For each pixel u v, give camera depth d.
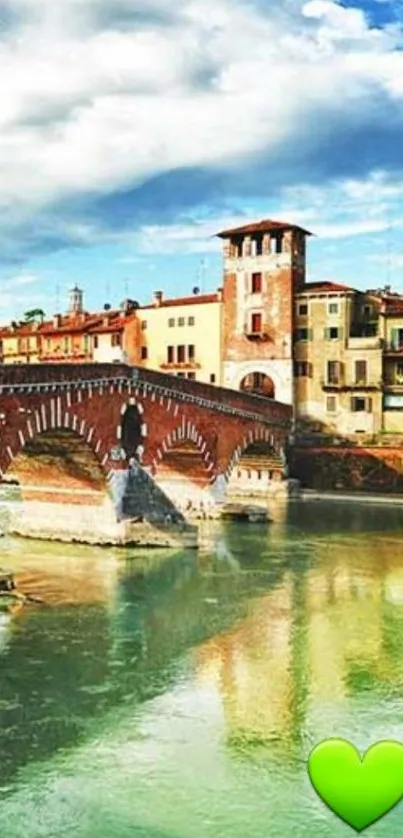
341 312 92.69
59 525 57.56
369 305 94.75
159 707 28.61
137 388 57.84
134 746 25.59
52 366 50.38
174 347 101.44
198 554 54.97
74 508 57.16
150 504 56.62
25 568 49.56
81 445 54.00
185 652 34.50
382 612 41.06
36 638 36.03
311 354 93.75
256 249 96.44
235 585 46.38
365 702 29.39
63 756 24.84
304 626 38.47
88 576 47.97
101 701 29.02
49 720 27.30
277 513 74.38
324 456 86.88
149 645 35.31
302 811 22.08
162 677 31.52
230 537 61.66
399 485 84.25
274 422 82.62
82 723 27.17
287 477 86.75
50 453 55.09
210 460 68.94
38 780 23.42
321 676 31.91
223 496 71.38
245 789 23.17
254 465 87.31
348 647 35.47
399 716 28.23
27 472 57.59
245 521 68.94
